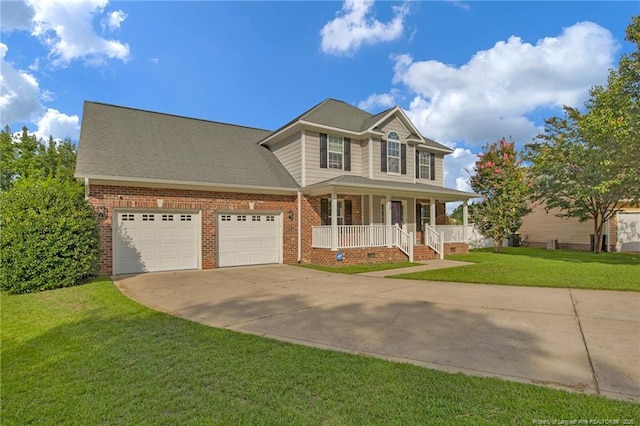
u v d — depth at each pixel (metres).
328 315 6.10
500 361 3.89
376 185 14.27
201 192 12.81
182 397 3.12
